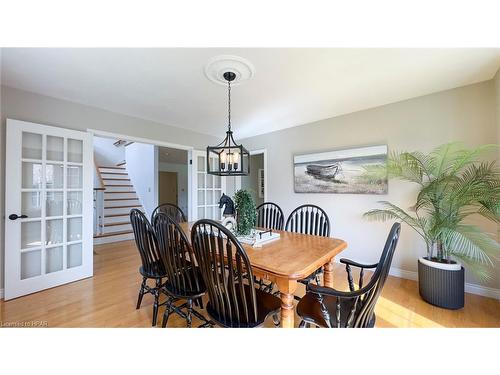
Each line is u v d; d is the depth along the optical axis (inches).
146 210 224.1
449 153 79.4
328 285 67.4
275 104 107.9
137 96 97.9
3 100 85.7
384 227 110.0
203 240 48.1
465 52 66.9
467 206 88.3
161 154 249.9
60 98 99.0
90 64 71.6
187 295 57.2
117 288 94.5
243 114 122.9
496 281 83.6
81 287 95.3
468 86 88.7
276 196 156.3
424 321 69.9
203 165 165.5
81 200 105.1
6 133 83.8
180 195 328.5
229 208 82.0
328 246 65.2
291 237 76.5
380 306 79.0
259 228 94.5
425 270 81.3
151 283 99.7
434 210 87.2
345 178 121.6
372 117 113.2
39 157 93.4
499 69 77.4
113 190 233.0
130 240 183.2
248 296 56.7
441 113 94.5
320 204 132.8
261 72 77.2
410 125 102.0
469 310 75.8
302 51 65.2
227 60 69.7
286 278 45.7
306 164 138.0
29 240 91.0
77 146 105.1
